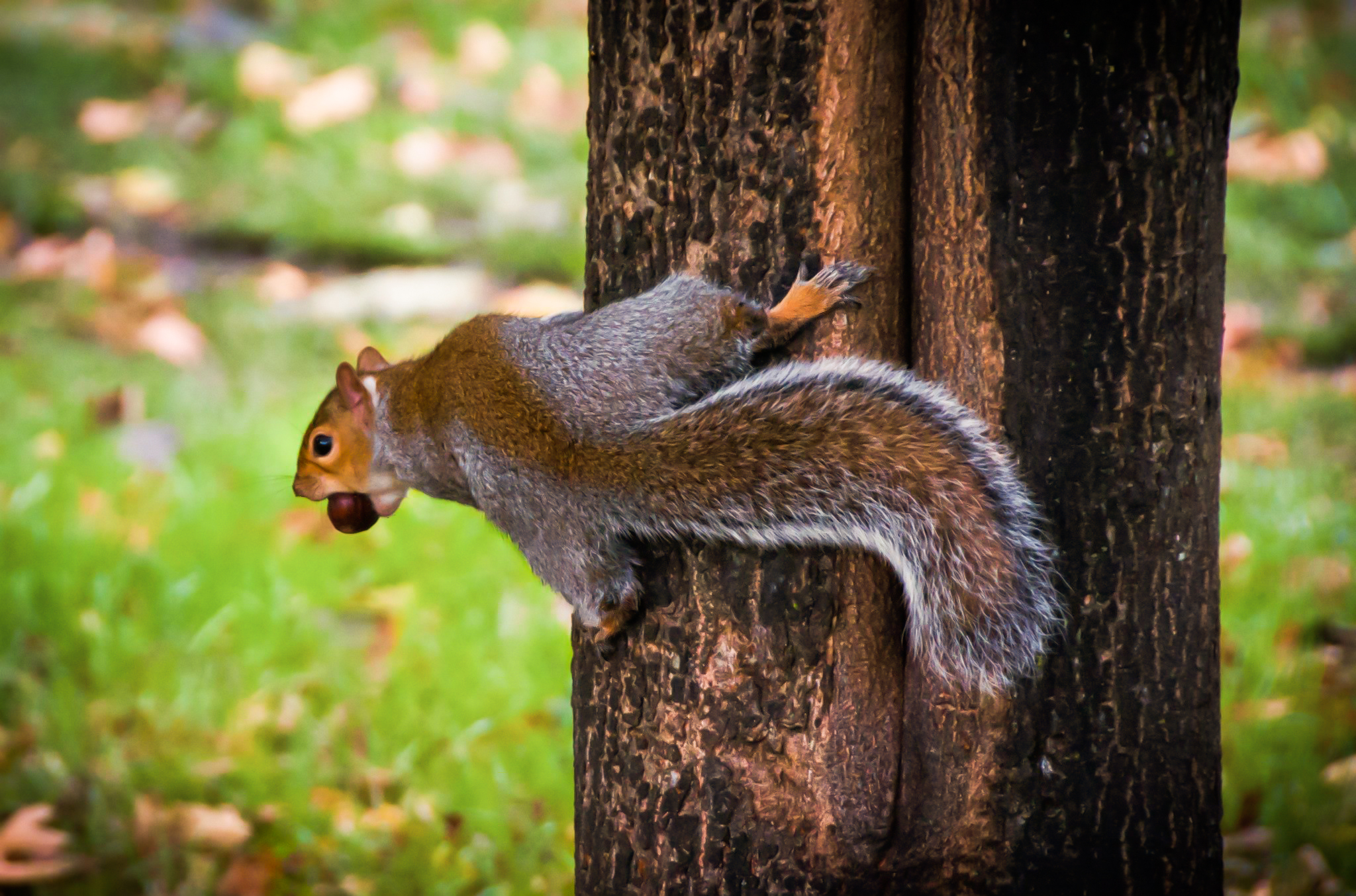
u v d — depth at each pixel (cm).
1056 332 512
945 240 515
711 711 538
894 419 506
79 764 809
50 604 934
